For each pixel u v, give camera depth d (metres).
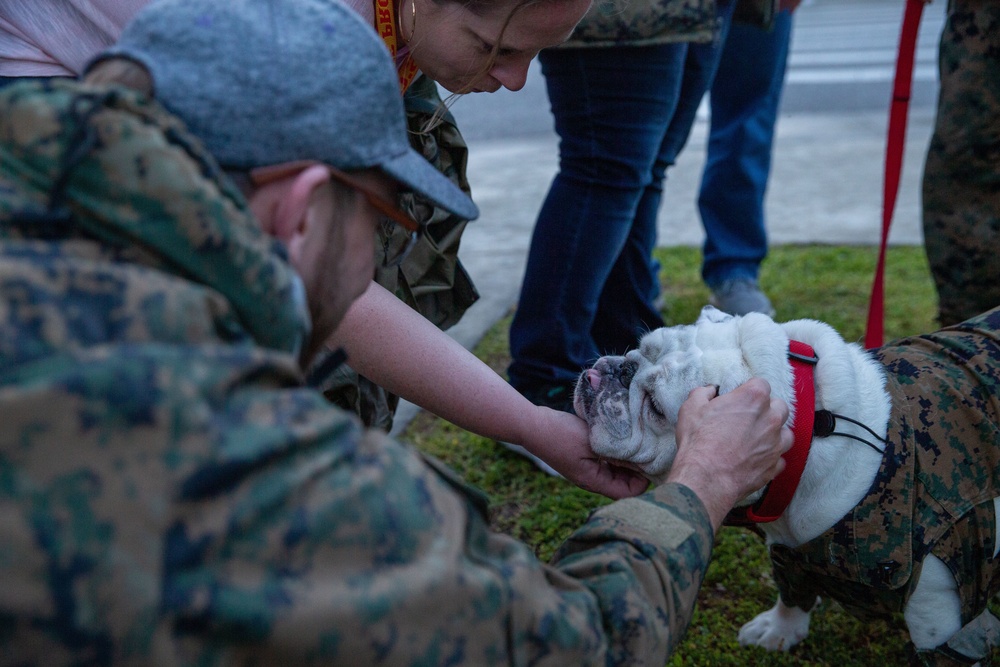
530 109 8.30
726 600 2.19
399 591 0.80
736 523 1.63
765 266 4.45
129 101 0.83
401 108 1.04
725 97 3.48
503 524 2.49
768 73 3.41
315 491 0.79
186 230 0.80
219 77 0.90
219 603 0.71
